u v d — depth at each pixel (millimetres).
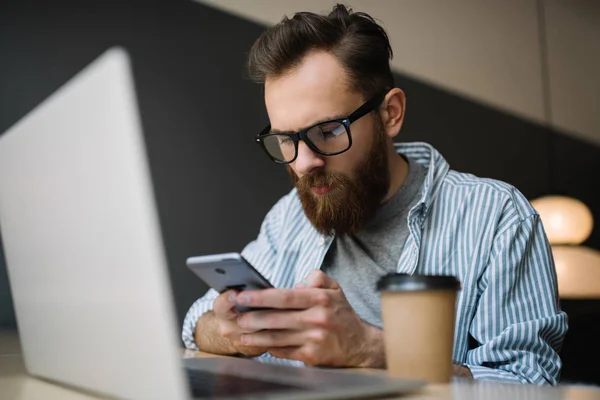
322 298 929
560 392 673
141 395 511
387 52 1490
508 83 3623
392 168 1497
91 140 498
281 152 1424
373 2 3406
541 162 3639
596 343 2783
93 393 648
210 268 912
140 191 459
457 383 734
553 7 3750
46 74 3037
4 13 3006
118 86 458
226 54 3285
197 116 3215
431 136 3449
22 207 677
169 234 3098
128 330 507
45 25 3055
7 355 1174
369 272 1484
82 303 579
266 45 1415
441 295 726
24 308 765
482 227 1374
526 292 1313
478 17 3609
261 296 904
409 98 3430
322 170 1382
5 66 2988
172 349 466
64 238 582
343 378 666
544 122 3660
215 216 3186
